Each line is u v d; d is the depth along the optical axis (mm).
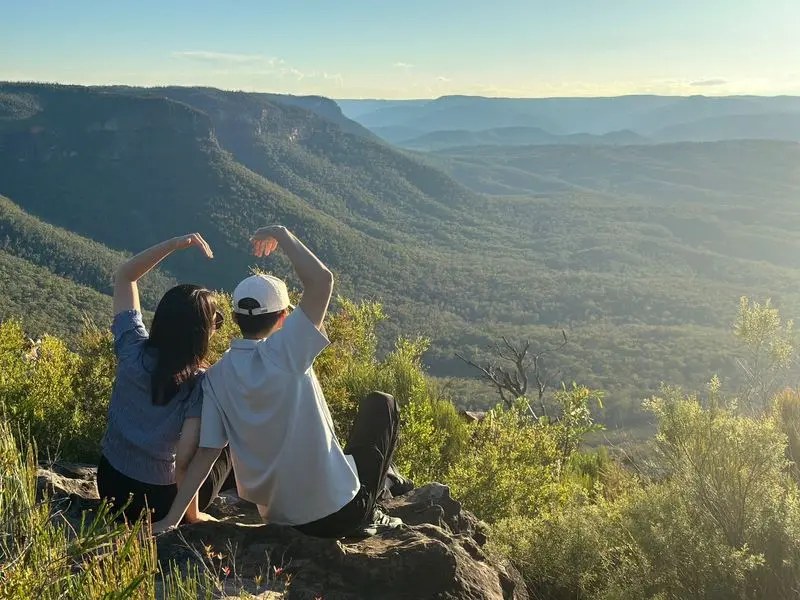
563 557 3375
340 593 2490
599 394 6539
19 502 2020
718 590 2820
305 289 2643
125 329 2973
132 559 1838
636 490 3643
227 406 2686
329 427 2730
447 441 5969
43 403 4496
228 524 2770
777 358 5492
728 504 3156
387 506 3574
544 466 5242
